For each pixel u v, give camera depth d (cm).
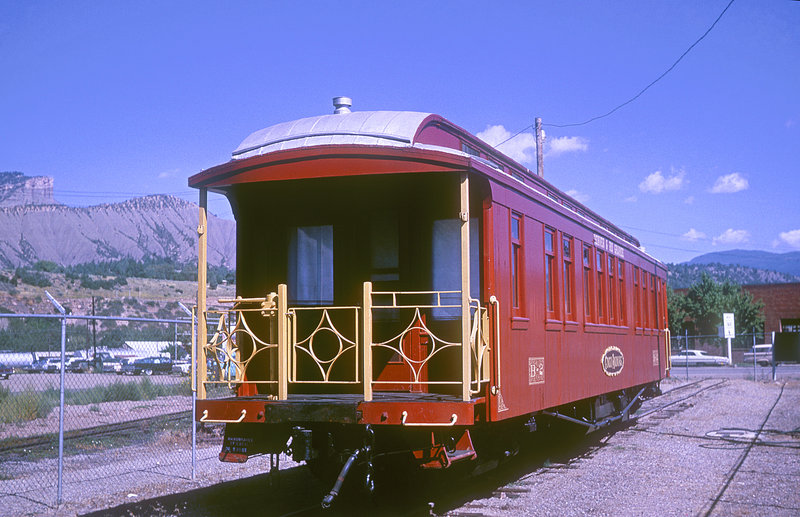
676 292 6322
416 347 839
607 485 947
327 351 865
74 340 3197
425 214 845
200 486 960
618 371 1367
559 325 1015
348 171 755
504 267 830
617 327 1362
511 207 858
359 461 722
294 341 769
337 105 909
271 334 788
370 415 711
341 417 716
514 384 838
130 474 1051
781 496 877
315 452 738
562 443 1257
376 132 801
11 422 1567
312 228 879
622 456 1213
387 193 858
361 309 853
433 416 696
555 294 1015
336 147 757
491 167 791
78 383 2236
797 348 3216
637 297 1591
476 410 764
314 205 877
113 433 1418
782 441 1388
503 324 816
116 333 3753
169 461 1166
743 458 1181
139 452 1254
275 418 732
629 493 893
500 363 801
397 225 855
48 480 1005
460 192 803
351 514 764
